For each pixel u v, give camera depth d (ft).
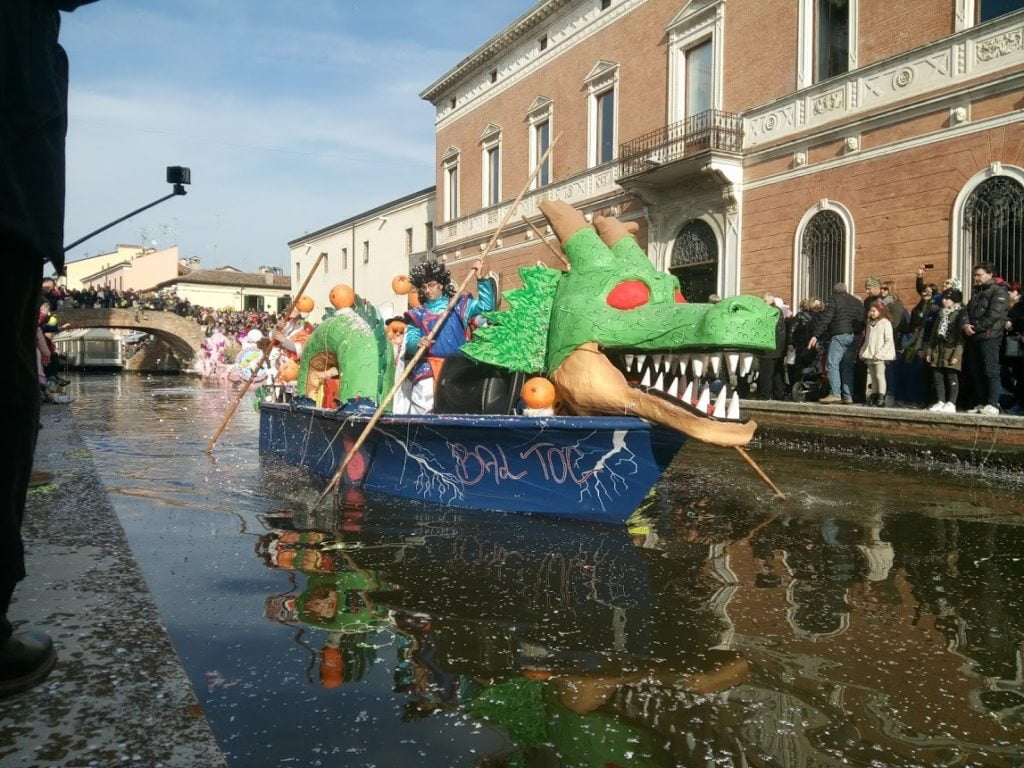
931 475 24.03
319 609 9.98
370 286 125.70
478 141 89.61
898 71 43.88
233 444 28.35
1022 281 37.78
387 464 18.81
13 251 5.18
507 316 17.60
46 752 4.66
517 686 7.75
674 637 9.26
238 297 195.62
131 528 14.49
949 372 30.17
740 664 8.46
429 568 12.14
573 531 14.89
